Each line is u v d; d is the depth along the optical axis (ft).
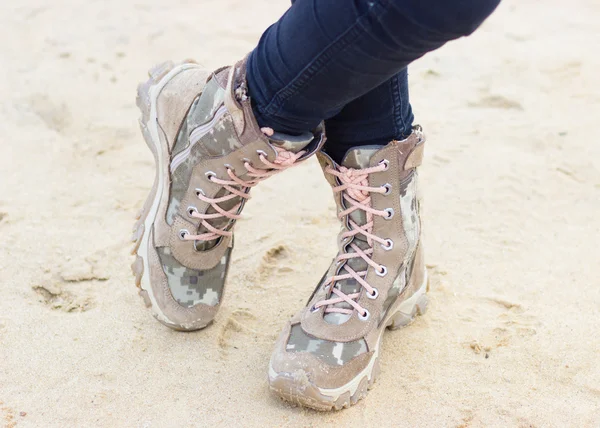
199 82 4.55
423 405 4.42
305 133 4.09
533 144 8.06
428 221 6.61
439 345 4.97
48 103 8.72
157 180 4.88
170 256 4.79
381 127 4.30
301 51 3.54
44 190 6.95
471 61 10.34
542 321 5.20
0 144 7.75
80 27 11.15
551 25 11.71
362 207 4.49
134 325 5.08
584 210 6.79
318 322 4.46
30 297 5.38
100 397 4.40
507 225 6.53
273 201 7.00
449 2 3.06
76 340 4.91
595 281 5.69
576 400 4.46
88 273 5.68
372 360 4.49
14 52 10.17
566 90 9.39
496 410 4.38
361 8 3.22
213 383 4.56
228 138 4.22
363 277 4.60
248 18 11.94
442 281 5.69
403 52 3.32
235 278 5.70
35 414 4.25
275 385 4.27
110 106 8.88
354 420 4.30
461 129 8.46
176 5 12.40
